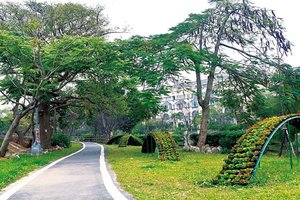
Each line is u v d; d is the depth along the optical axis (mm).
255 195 7719
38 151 25844
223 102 28125
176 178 11156
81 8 30531
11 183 11336
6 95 24969
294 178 10188
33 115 32469
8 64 23719
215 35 25984
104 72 25203
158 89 23000
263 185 9172
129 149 32000
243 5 24734
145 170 13523
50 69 23453
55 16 29984
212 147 26453
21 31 24094
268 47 24828
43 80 22906
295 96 23641
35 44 21734
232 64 25234
